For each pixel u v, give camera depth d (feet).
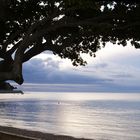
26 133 62.85
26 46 35.60
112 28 40.34
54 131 275.59
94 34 42.32
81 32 42.57
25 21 46.06
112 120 502.79
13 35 44.50
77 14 40.91
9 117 477.36
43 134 64.64
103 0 34.55
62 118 513.86
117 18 40.09
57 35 44.09
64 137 64.13
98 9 37.24
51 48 42.06
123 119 530.68
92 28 41.96
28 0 44.65
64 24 38.88
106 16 39.70
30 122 389.39
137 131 324.39
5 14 41.24
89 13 40.29
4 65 39.86
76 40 44.96
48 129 298.15
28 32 36.27
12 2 43.39
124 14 39.55
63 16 39.75
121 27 39.91
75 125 380.37
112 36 43.57
